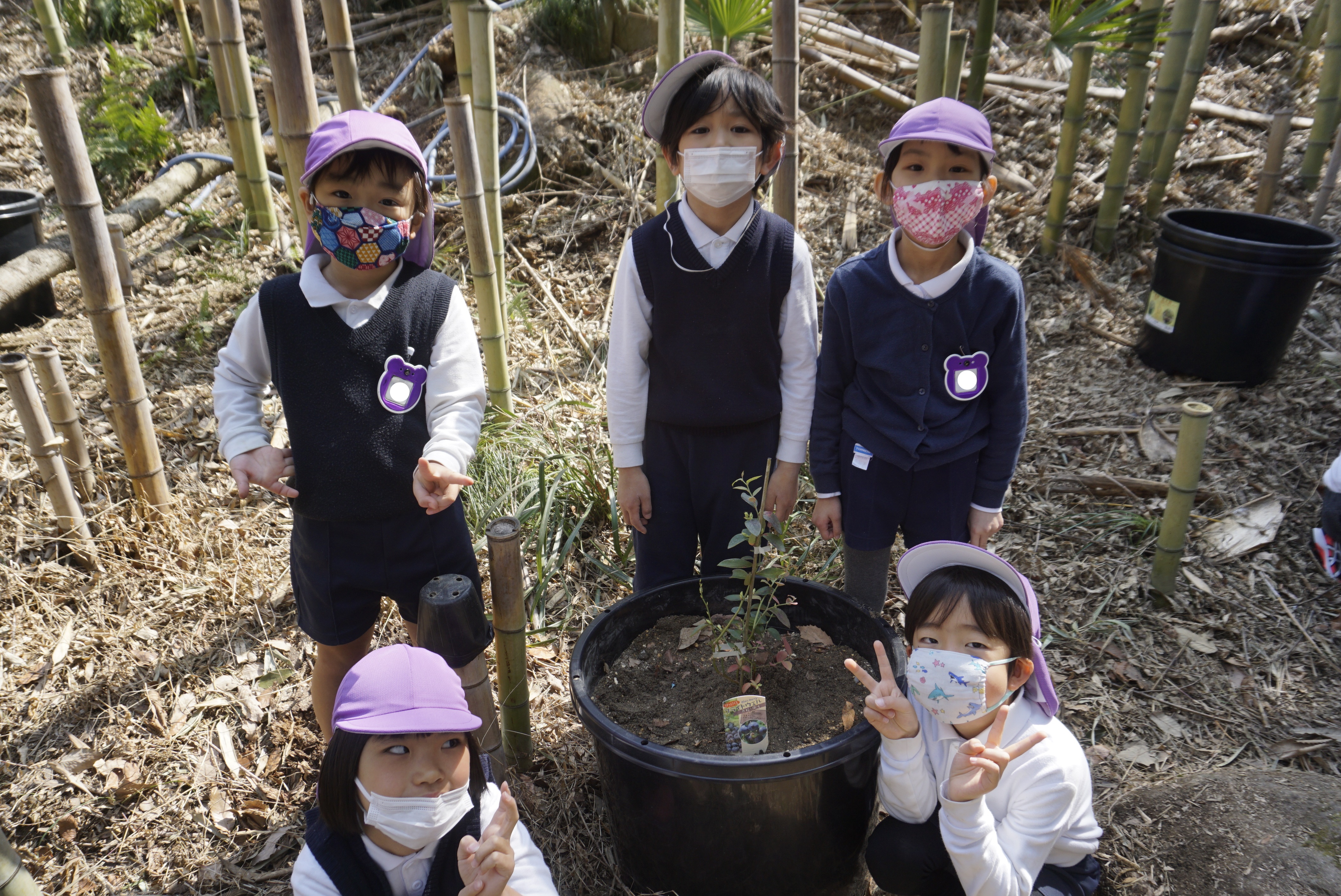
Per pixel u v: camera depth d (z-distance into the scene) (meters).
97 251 2.68
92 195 2.64
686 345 2.13
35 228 4.22
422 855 1.55
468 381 1.95
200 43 5.47
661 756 1.77
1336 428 3.42
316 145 1.75
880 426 2.17
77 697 2.51
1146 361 3.89
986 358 2.10
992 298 2.07
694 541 2.42
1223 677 2.59
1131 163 4.38
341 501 1.88
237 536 3.04
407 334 1.89
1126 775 2.30
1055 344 4.04
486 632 1.92
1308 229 3.71
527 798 2.25
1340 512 2.80
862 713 1.97
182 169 4.52
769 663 2.13
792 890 1.94
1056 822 1.71
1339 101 4.38
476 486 3.15
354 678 1.48
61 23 5.38
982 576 1.75
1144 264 4.40
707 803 1.80
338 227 1.78
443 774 1.46
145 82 5.21
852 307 2.14
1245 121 4.95
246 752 2.40
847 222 4.45
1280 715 2.46
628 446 2.26
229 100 4.16
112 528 2.96
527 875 1.57
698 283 2.06
